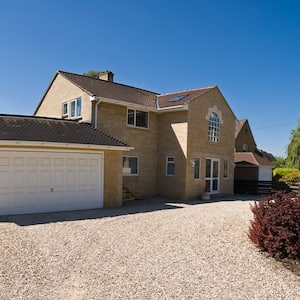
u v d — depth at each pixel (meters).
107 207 14.42
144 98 21.03
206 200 18.70
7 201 11.88
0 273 5.79
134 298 5.02
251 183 24.36
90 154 13.93
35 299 4.87
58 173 13.02
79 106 17.64
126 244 7.95
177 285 5.60
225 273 6.30
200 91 20.80
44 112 21.48
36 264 6.34
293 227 7.40
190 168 18.70
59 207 13.02
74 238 8.31
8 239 7.95
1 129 12.65
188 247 7.84
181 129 18.75
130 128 18.36
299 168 36.84
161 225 10.19
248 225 9.92
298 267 6.81
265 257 7.33
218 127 21.34
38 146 12.44
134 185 18.56
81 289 5.29
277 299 5.23
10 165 11.98
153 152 19.75
